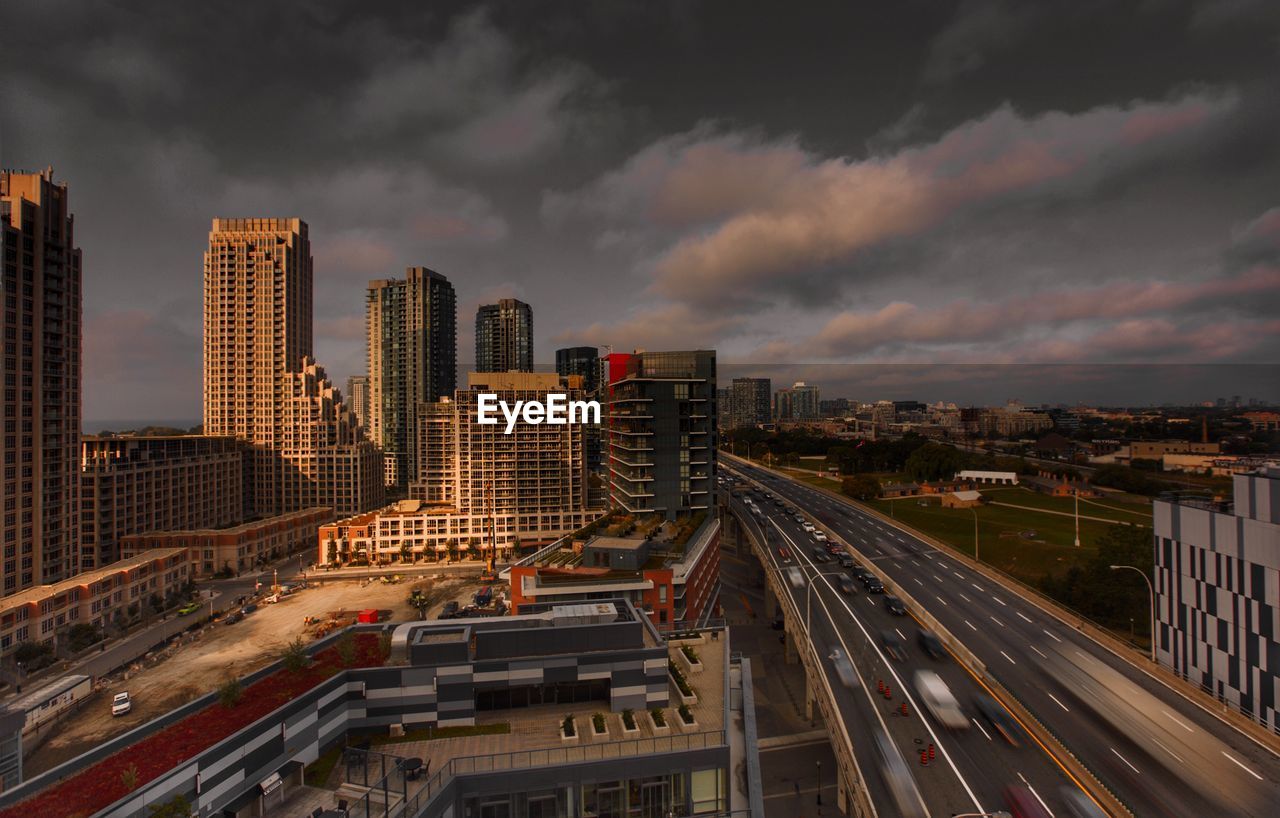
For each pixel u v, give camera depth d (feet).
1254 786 181.68
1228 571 229.86
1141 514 577.02
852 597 366.02
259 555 607.78
